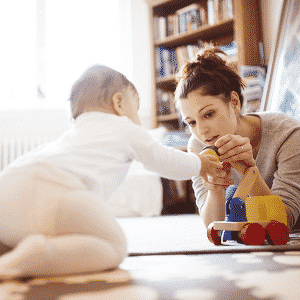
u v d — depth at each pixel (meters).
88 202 0.51
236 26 2.44
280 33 1.91
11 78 3.45
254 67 2.18
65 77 3.49
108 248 0.49
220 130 0.89
